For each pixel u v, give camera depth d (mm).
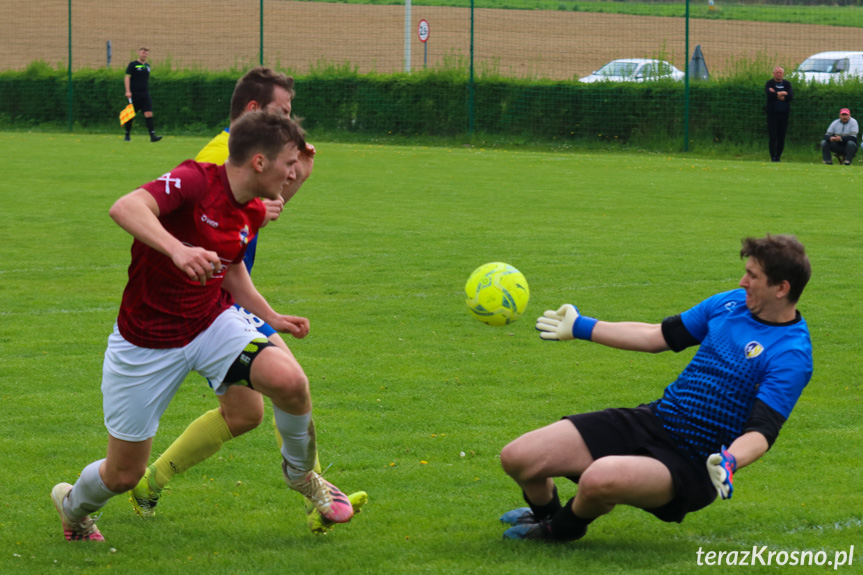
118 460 8039
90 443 10922
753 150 50562
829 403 12375
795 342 7719
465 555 7969
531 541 8305
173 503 9305
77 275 20375
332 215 28703
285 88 9375
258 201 8250
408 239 24688
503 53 80188
